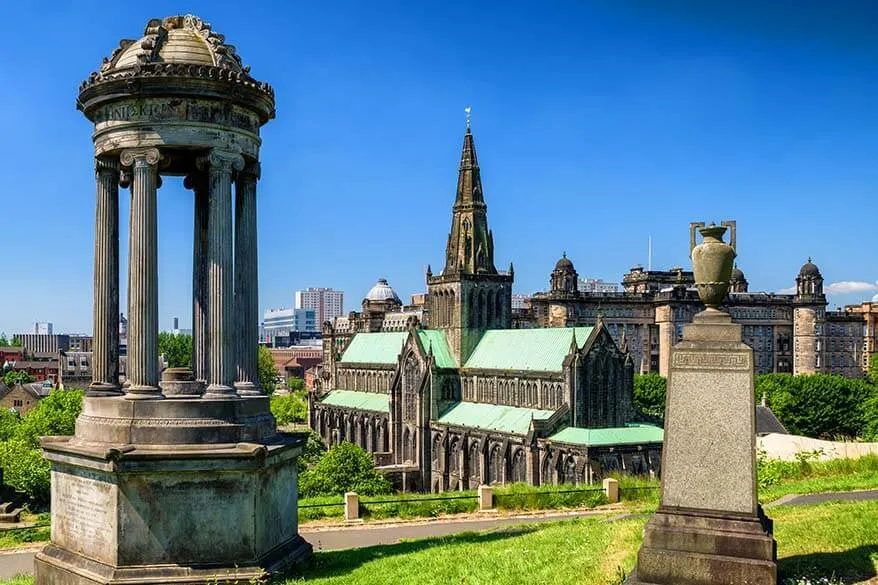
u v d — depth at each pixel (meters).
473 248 163.88
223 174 32.28
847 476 54.28
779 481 54.78
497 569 29.77
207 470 29.86
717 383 25.05
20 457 74.31
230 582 29.39
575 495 57.75
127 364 32.41
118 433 30.94
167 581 29.09
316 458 143.75
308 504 55.56
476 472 141.88
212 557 30.00
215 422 31.44
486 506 55.78
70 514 31.44
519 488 62.47
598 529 36.41
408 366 166.25
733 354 24.97
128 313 31.80
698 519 24.77
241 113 33.09
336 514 54.62
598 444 117.06
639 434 124.12
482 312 163.50
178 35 33.44
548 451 122.94
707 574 24.12
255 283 34.88
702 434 25.02
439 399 158.38
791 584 24.28
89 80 32.59
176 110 31.77
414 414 163.50
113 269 34.12
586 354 127.06
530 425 125.00
